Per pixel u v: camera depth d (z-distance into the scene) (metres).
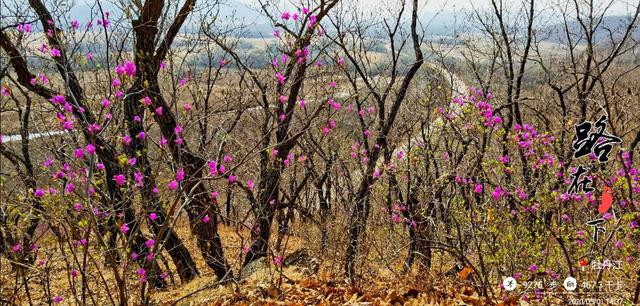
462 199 6.05
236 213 9.88
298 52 6.70
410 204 6.69
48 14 6.31
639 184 5.46
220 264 7.39
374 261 6.52
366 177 6.75
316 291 6.00
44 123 5.02
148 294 5.68
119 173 5.95
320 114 7.47
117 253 5.75
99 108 5.33
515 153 6.34
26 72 6.00
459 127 6.22
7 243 5.39
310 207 10.62
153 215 5.25
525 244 5.38
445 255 7.31
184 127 5.95
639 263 5.08
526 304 5.30
